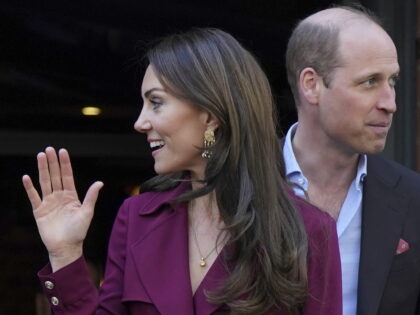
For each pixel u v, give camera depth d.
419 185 10.23
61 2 20.16
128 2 19.27
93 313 8.19
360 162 10.09
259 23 19.14
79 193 27.00
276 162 8.60
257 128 8.20
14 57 23.94
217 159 8.09
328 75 9.75
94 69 24.45
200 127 8.16
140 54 20.91
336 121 9.73
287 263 7.89
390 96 9.65
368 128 9.70
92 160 27.02
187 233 8.46
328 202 10.13
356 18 9.89
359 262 9.84
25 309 25.69
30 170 26.98
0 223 26.11
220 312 7.98
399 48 15.43
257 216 8.02
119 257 8.64
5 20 21.97
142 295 8.14
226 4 18.94
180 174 8.79
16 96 25.83
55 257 8.16
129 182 27.08
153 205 8.66
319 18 10.11
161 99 8.13
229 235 8.19
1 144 26.41
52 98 26.08
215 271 8.06
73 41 22.97
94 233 25.58
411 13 15.43
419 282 9.84
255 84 8.27
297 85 10.18
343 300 9.92
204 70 8.04
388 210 9.94
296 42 10.19
